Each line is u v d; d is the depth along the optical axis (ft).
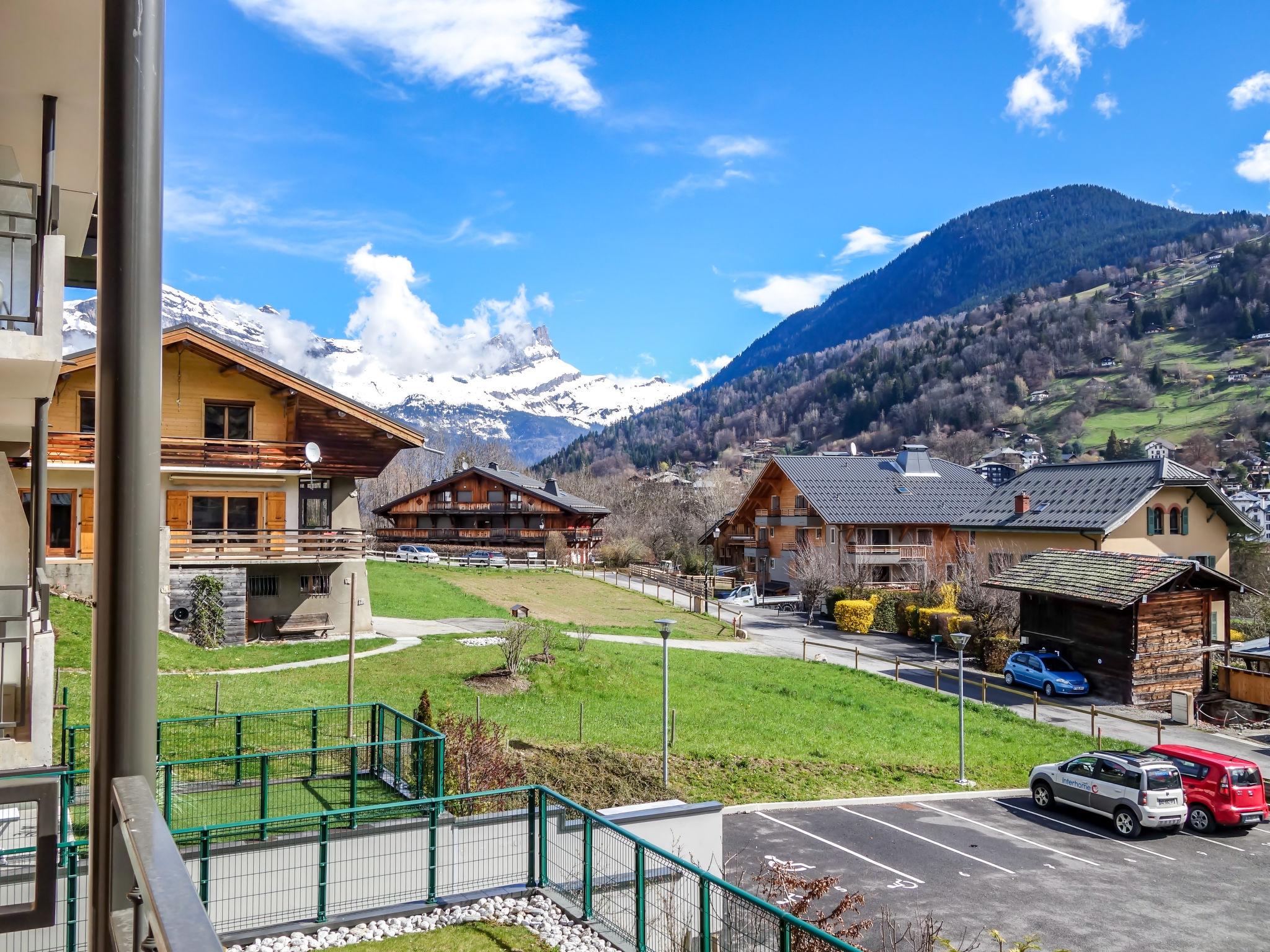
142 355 10.36
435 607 146.20
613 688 97.71
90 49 26.17
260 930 34.30
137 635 10.25
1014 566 154.81
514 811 41.91
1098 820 71.82
